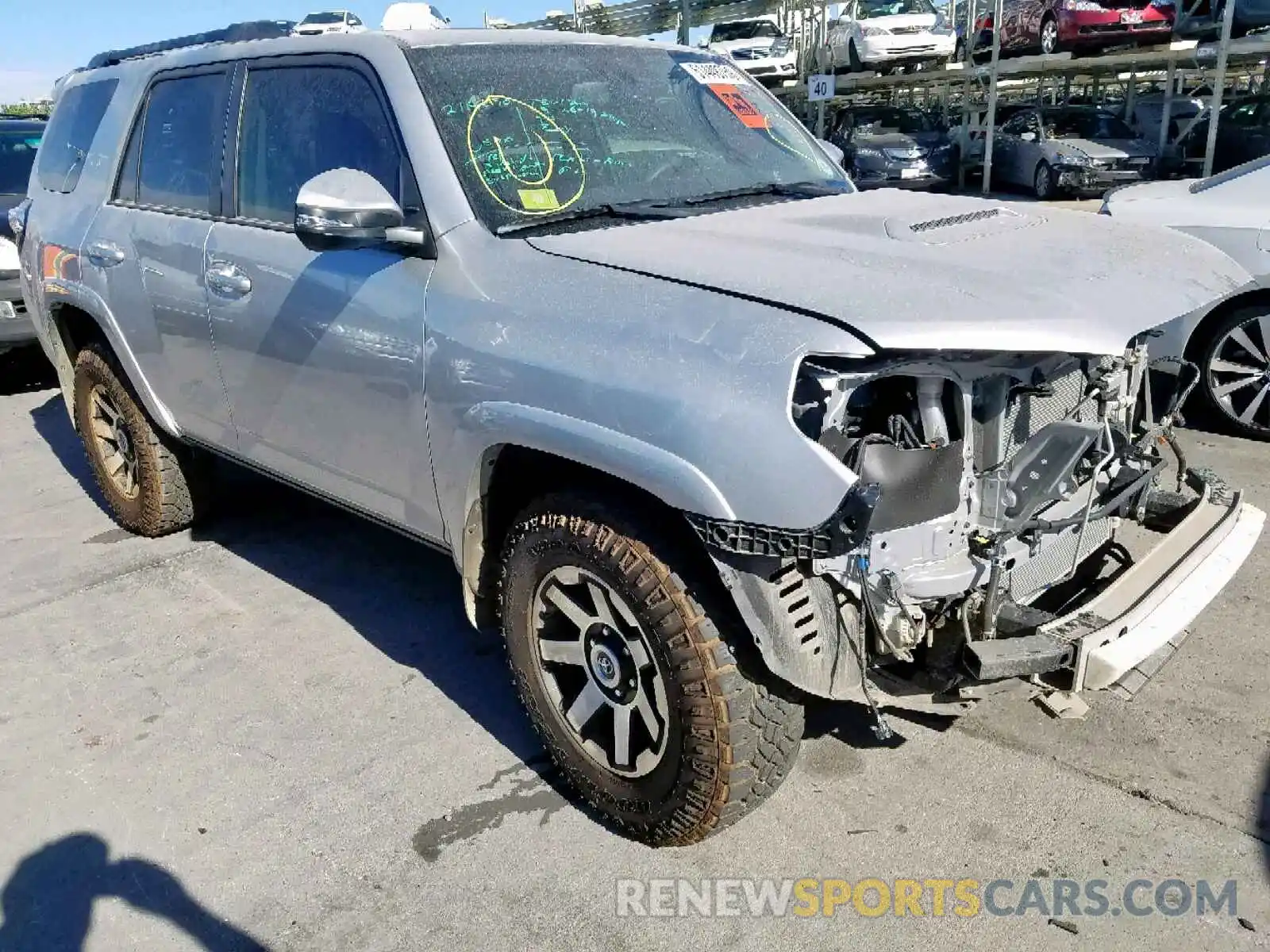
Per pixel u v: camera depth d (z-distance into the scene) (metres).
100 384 4.62
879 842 2.70
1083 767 2.94
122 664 3.75
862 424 2.34
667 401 2.24
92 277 4.32
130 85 4.30
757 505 2.13
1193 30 15.03
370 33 3.27
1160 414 3.51
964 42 20.98
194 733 3.31
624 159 3.22
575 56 3.42
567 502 2.57
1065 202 17.11
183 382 3.99
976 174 20.00
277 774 3.09
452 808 2.92
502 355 2.58
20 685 3.64
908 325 2.09
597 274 2.54
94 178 4.46
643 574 2.41
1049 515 2.65
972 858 2.63
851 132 21.30
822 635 2.29
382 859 2.73
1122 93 27.00
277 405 3.50
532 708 2.87
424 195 2.88
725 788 2.46
